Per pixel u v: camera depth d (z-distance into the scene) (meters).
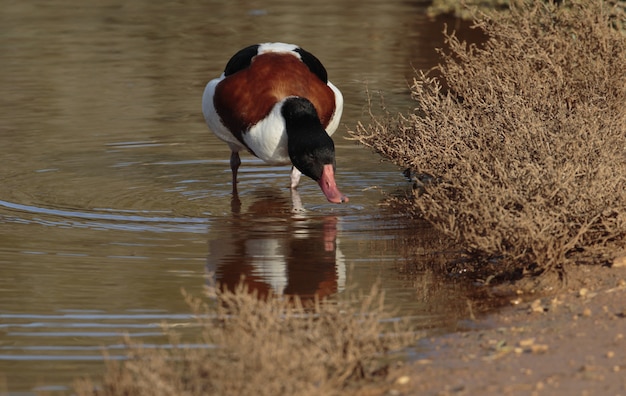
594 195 10.86
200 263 11.52
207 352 8.36
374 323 8.48
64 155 16.45
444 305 10.02
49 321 9.75
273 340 7.90
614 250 10.91
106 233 12.67
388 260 11.58
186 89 21.05
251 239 12.44
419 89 13.62
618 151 11.83
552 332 8.91
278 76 14.08
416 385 8.00
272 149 13.86
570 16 14.26
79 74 22.34
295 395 7.56
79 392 7.92
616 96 13.63
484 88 13.43
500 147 12.25
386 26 27.55
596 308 9.41
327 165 13.30
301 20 28.88
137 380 7.93
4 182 14.95
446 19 28.27
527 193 10.89
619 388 7.68
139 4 31.95
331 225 13.02
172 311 10.00
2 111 19.14
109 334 9.41
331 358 8.07
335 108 14.52
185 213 13.62
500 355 8.48
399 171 15.77
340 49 24.59
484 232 11.00
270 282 10.90
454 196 12.45
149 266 11.41
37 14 30.09
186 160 16.41
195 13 30.28
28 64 23.33
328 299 10.34
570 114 12.24
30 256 11.73
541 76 13.87
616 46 13.95
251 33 27.02
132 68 22.98
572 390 7.69
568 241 10.99
